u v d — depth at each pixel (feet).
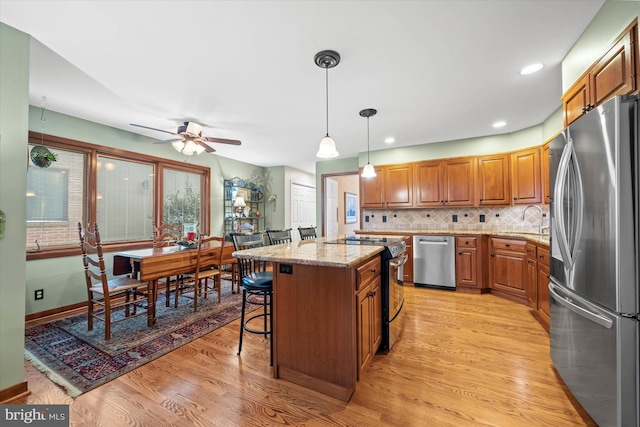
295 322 5.94
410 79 7.97
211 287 13.44
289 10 5.27
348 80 8.01
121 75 7.70
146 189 13.61
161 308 10.72
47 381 5.97
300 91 8.68
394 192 15.60
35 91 8.63
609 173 4.22
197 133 10.78
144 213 13.47
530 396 5.44
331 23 5.64
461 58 6.93
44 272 9.84
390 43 6.31
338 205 25.57
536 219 12.64
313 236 11.78
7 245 5.48
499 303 11.12
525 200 12.36
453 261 12.96
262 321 9.48
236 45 6.37
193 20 5.53
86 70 7.43
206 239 10.86
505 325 8.92
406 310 10.36
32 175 9.97
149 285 8.93
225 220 17.78
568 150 5.26
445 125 11.97
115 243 12.22
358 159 17.65
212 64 7.15
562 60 7.03
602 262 4.39
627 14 4.65
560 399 5.35
